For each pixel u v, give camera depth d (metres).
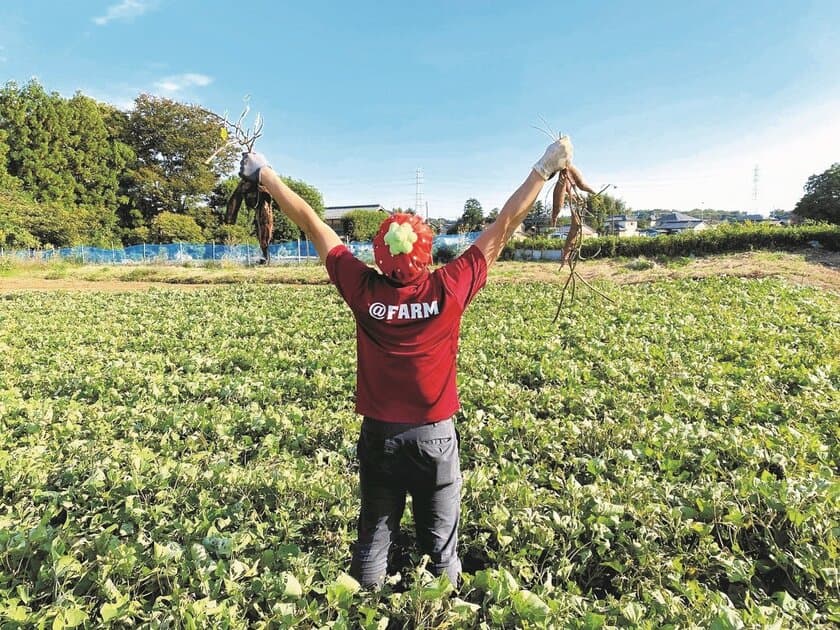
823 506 3.60
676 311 12.89
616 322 12.02
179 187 58.97
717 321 11.39
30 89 50.94
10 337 11.90
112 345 11.20
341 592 2.82
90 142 53.88
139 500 4.11
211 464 4.71
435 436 2.59
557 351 8.92
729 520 3.65
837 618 2.87
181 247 48.53
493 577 3.02
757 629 2.64
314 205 64.06
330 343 10.57
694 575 3.44
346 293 2.58
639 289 18.55
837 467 4.73
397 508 2.90
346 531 3.76
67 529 3.60
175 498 4.14
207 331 12.45
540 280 24.30
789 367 7.75
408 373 2.51
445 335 2.52
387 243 2.39
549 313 13.38
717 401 6.08
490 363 8.38
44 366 8.97
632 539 3.60
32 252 42.06
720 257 27.97
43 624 2.74
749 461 4.61
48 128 51.28
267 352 9.97
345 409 6.71
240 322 14.07
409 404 2.55
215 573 3.18
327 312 15.40
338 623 2.70
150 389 7.35
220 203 61.97
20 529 3.57
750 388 6.75
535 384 7.70
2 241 41.16
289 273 32.50
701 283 18.92
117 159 55.97
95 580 3.13
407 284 2.46
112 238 54.16
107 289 27.27
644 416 5.85
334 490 4.12
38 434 5.73
